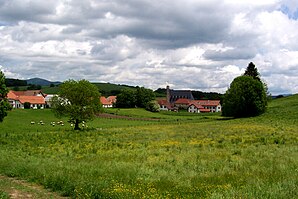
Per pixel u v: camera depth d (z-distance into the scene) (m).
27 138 50.28
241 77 101.44
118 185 15.11
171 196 13.16
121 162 23.61
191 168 20.62
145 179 17.08
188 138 45.16
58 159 26.70
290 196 11.82
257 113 98.94
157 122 93.69
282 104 115.06
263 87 99.94
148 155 28.41
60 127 79.75
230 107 100.75
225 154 26.94
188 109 194.75
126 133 58.25
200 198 12.55
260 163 20.83
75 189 14.56
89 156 28.75
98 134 57.34
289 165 19.08
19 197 14.32
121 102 168.00
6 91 49.66
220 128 62.19
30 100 163.25
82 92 71.00
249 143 36.41
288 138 39.75
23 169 20.69
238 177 16.45
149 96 168.75
